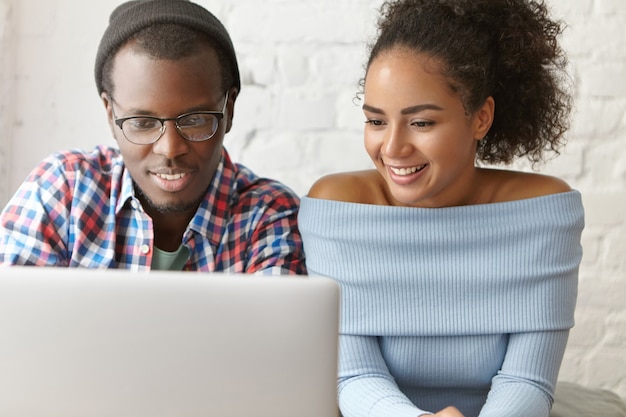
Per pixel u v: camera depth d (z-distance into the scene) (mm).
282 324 879
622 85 2037
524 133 1491
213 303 872
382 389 1318
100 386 870
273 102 2064
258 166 2068
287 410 887
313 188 1505
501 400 1325
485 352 1410
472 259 1406
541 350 1394
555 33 1512
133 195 1499
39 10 2080
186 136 1392
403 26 1326
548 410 1369
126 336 868
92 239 1502
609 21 2035
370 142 1346
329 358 887
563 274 1416
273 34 2062
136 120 1384
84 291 863
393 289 1407
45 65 2084
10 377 864
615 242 2051
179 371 874
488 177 1479
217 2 2062
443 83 1291
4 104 2062
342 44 2055
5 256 1451
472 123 1356
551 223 1411
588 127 2041
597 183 2049
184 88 1376
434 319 1402
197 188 1438
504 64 1410
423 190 1330
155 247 1547
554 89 1513
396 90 1289
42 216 1476
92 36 2088
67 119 2094
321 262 1438
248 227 1546
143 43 1383
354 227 1424
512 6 1413
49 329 862
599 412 1611
